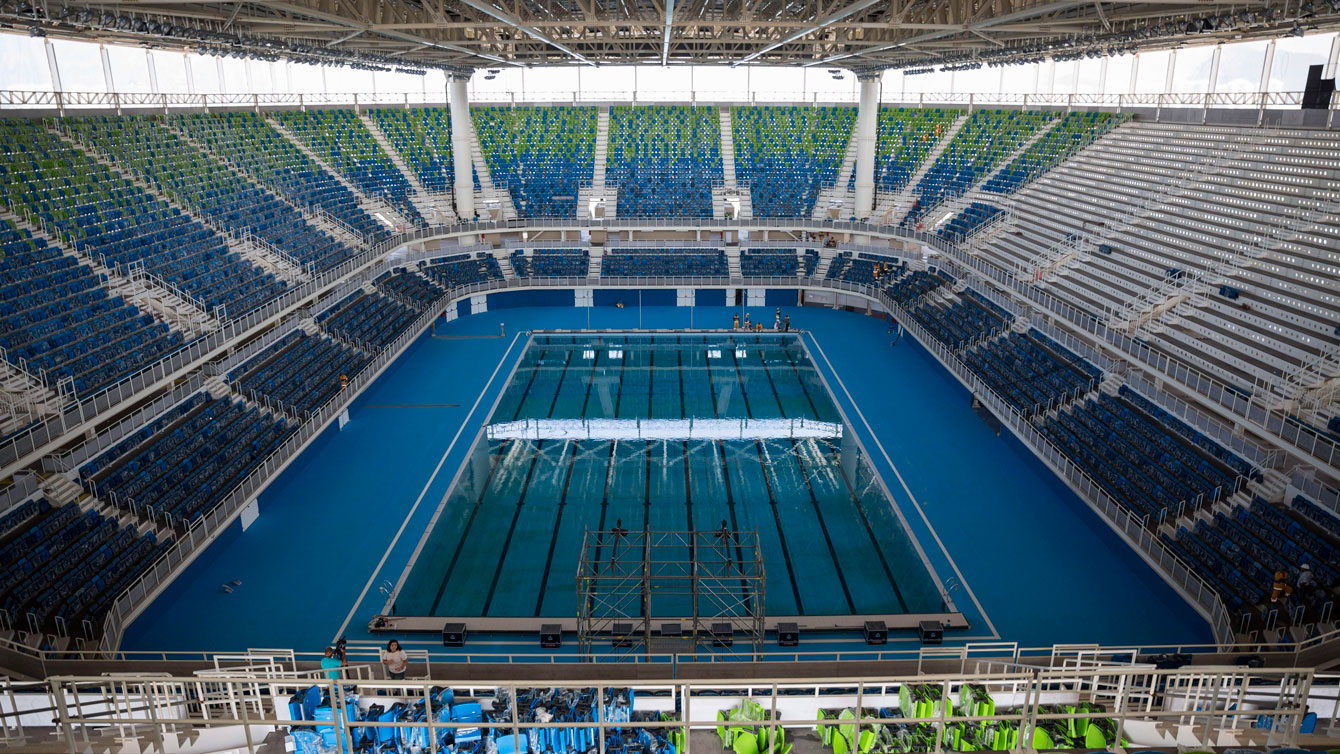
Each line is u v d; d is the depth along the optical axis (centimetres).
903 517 2442
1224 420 2445
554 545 2345
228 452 2531
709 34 3098
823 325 4644
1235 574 1856
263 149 4522
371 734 844
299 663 1638
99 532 2009
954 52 3766
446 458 2884
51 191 3102
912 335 4159
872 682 756
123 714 933
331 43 2917
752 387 3672
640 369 3934
